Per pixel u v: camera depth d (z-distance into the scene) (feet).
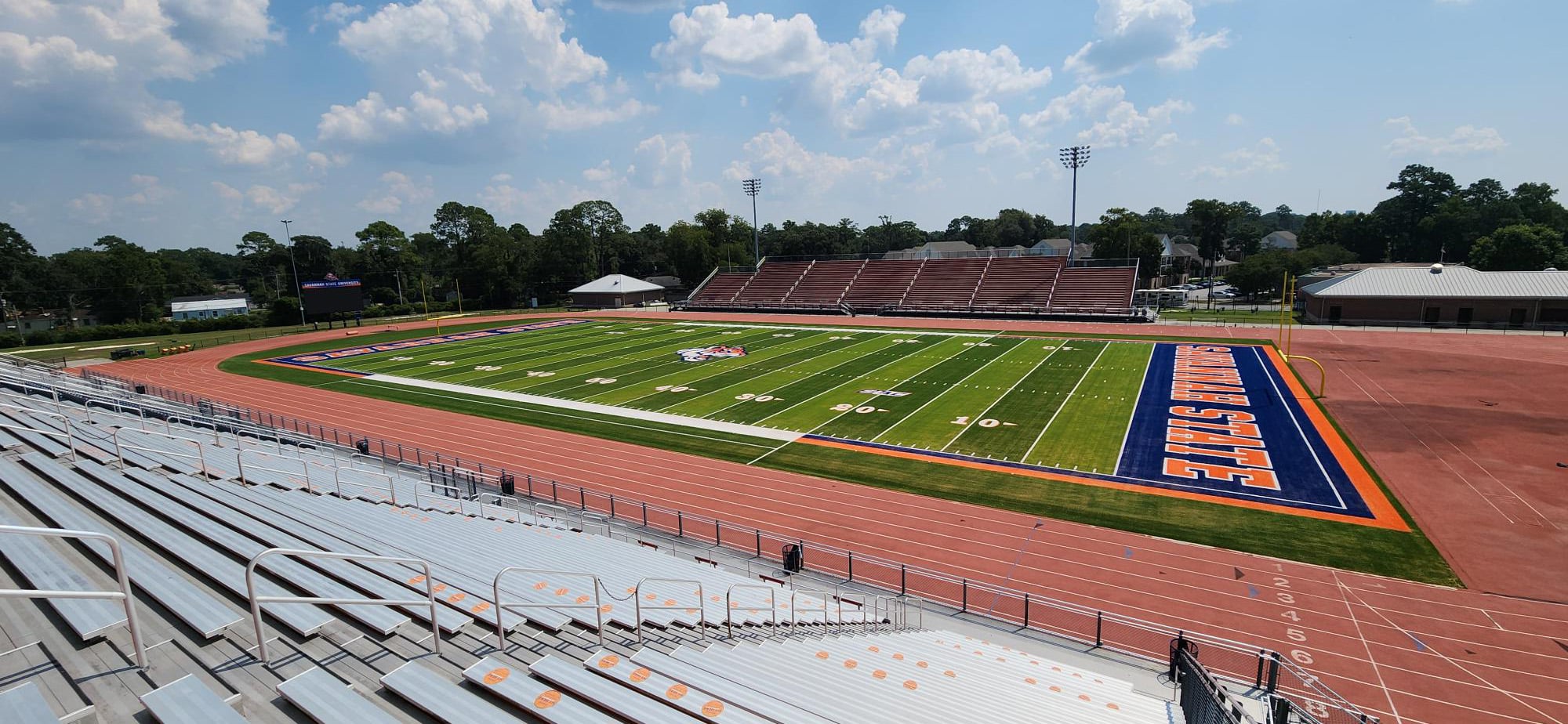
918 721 30.17
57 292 310.45
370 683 22.20
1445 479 77.82
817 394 125.39
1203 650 48.55
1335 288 203.21
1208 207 387.55
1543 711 42.04
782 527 69.87
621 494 79.30
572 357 172.04
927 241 507.30
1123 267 245.65
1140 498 75.10
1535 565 58.80
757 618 43.04
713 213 371.35
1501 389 114.73
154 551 28.32
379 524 43.75
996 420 105.50
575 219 368.68
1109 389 122.52
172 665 20.35
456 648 25.84
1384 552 61.87
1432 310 190.49
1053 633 51.01
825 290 281.13
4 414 50.42
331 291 234.99
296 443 83.10
